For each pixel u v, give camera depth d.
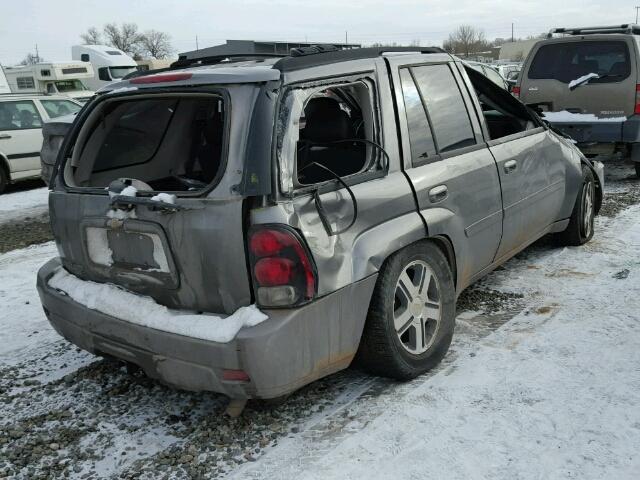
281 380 2.83
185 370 2.93
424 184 3.59
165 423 3.34
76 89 23.47
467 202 3.93
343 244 3.07
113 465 3.01
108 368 4.03
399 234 3.34
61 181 3.54
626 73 8.21
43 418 3.46
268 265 2.79
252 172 2.79
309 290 2.86
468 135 4.16
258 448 3.05
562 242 5.80
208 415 3.38
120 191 3.09
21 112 11.98
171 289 3.03
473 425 3.11
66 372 4.02
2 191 11.73
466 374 3.60
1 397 3.72
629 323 4.15
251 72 2.99
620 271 5.11
